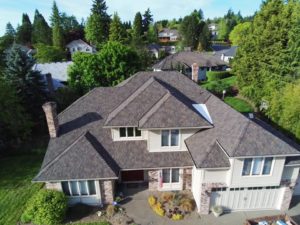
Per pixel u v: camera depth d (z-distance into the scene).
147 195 22.19
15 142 31.64
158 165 21.09
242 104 42.56
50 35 105.12
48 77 37.72
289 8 38.09
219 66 66.00
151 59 71.00
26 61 34.62
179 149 22.22
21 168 27.05
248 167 18.23
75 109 25.12
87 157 20.23
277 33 38.50
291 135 27.59
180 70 59.12
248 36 44.72
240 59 46.91
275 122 30.83
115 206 20.62
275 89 36.06
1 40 65.94
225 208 20.45
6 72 34.34
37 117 35.78
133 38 85.19
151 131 21.16
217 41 135.50
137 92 25.36
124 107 22.98
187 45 112.25
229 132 19.42
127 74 43.38
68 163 19.80
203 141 20.48
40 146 30.92
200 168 17.91
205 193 19.31
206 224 19.05
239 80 46.78
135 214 20.03
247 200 20.19
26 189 23.44
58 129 23.20
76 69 41.53
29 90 34.97
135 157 21.52
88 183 20.08
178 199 21.27
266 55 39.81
